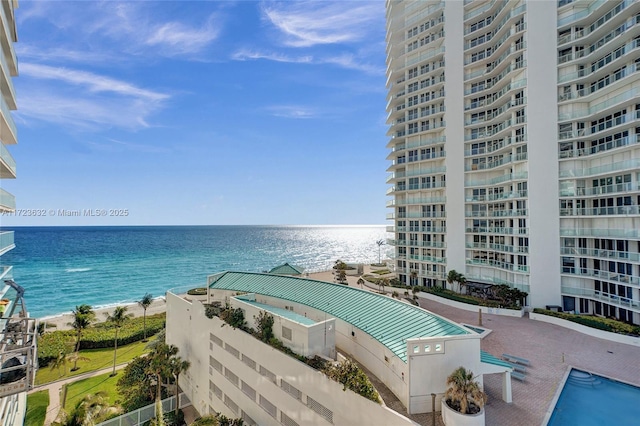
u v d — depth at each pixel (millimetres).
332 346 21547
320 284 28797
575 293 37281
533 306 39406
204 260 131500
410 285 52969
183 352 32906
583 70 38312
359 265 69500
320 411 18031
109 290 84125
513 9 42719
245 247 184875
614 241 34594
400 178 57500
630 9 32875
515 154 42656
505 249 43469
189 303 32219
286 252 167750
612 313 34062
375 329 20594
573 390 21078
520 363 24781
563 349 27703
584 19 37594
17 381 12344
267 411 21781
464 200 49250
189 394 31422
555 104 39406
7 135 19609
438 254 52406
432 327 19125
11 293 29156
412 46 57812
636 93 31828
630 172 33406
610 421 17891
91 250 153875
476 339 17484
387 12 63938
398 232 58438
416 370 16547
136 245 177000
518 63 42406
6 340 14328
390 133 63250
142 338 48281
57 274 100938
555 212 39000
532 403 18812
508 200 43594
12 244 22422
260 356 22578
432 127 53812
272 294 28406
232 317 25891
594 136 36781
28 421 27469
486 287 45812
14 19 20188
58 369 38094
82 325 42000
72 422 21172
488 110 48625
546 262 39188
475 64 49188
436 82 54000
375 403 15422
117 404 29703
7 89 19016
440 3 53438
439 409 16641
